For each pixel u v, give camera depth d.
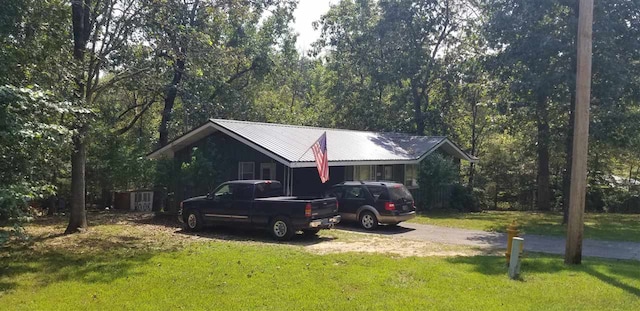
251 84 32.31
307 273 9.35
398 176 25.11
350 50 36.84
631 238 15.99
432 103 37.09
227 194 15.03
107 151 23.67
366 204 16.66
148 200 26.17
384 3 33.47
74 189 15.73
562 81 18.70
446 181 26.03
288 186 18.59
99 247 12.57
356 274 9.25
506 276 9.23
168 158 21.19
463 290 8.18
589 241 15.33
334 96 39.03
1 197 7.86
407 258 11.11
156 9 15.84
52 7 12.66
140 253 11.60
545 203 29.17
